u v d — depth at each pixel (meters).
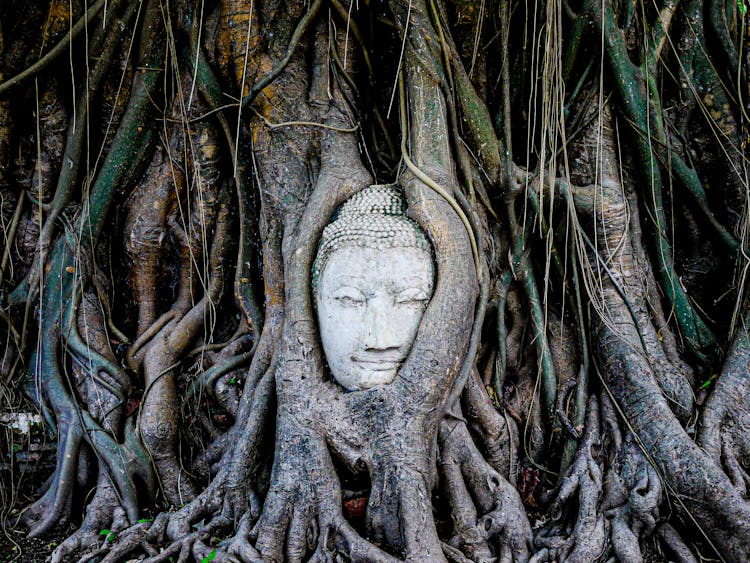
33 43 2.29
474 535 1.89
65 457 2.09
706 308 2.32
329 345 1.91
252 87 2.19
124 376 2.22
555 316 2.28
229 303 2.40
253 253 2.32
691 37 2.31
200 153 2.32
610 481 1.98
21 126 2.34
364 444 1.87
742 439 1.99
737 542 1.83
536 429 2.19
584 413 2.13
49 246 2.29
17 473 2.21
